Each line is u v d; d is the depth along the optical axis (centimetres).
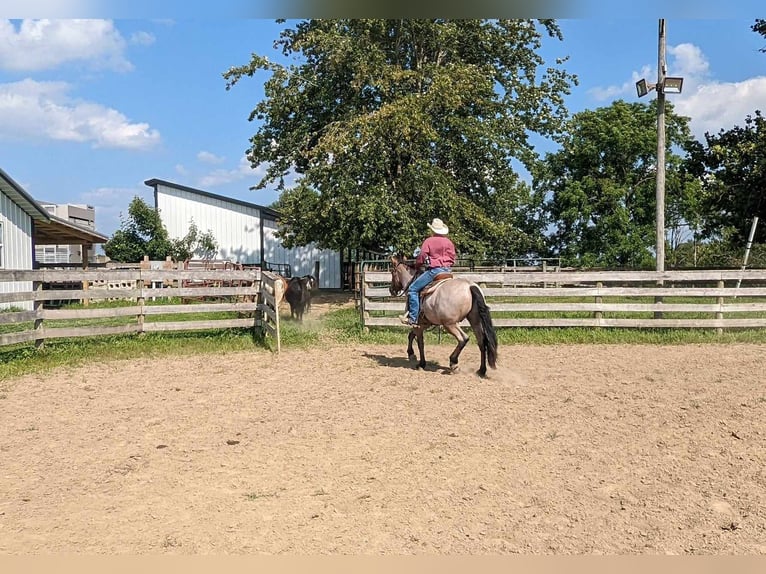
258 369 1020
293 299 1563
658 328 1353
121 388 883
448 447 600
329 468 545
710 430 641
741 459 556
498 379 918
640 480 510
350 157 2108
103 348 1160
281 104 2364
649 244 3897
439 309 928
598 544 402
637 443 605
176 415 733
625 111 3962
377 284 1636
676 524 430
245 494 487
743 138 2289
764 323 1355
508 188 2522
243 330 1352
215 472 538
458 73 2109
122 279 1222
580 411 725
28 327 1536
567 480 511
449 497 477
